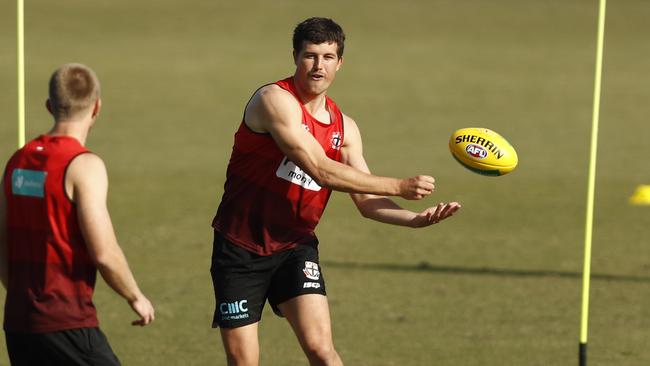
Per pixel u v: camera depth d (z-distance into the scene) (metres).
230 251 22.36
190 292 36.38
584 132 77.38
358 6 148.12
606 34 133.00
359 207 23.31
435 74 105.50
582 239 46.06
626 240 45.84
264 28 133.25
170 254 42.09
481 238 46.06
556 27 137.38
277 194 22.22
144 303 18.89
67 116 19.09
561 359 29.17
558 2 153.50
